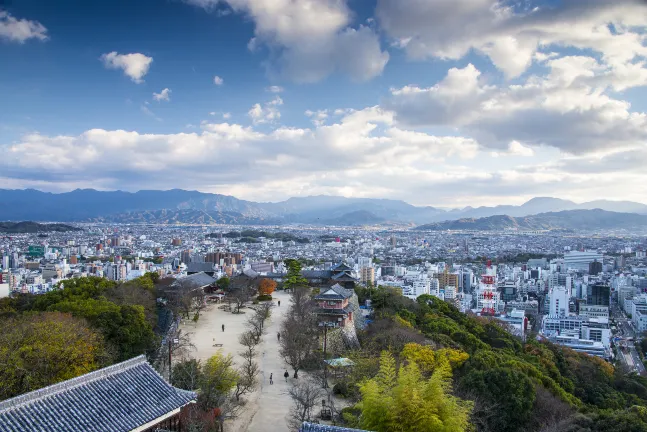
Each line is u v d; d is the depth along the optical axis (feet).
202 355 294.05
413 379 155.94
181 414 165.27
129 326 265.34
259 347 321.11
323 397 241.76
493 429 229.45
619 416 209.87
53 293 342.03
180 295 412.36
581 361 467.11
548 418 244.22
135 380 154.20
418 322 433.48
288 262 561.84
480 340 411.95
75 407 133.90
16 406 124.67
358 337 370.73
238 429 207.21
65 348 200.64
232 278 552.41
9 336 204.54
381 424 147.23
